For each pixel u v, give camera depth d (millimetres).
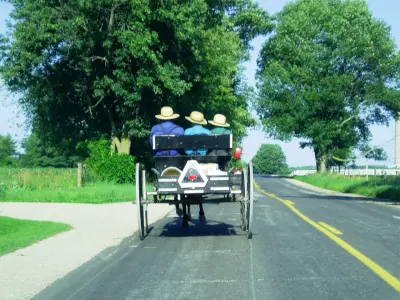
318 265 10414
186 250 12477
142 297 8172
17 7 39375
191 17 40062
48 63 40750
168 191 13664
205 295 8172
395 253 11719
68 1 38969
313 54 74750
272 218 19703
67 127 46625
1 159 112625
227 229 16516
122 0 37344
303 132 77188
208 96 47656
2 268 10414
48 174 35469
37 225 16625
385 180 48062
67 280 9406
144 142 45969
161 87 39438
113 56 40000
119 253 12148
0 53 39219
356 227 16719
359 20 76562
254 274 9625
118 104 42594
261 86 79812
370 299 7816
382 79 75062
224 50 51281
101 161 39688
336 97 72938
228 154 14430
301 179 79500
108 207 23938
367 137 78625
